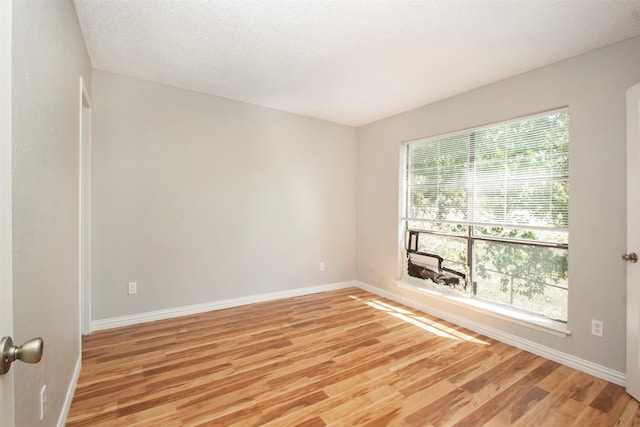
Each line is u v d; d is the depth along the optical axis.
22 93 1.04
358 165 4.58
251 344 2.62
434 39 2.18
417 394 1.96
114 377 2.08
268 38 2.20
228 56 2.49
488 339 2.79
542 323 2.48
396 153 3.95
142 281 3.05
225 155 3.48
